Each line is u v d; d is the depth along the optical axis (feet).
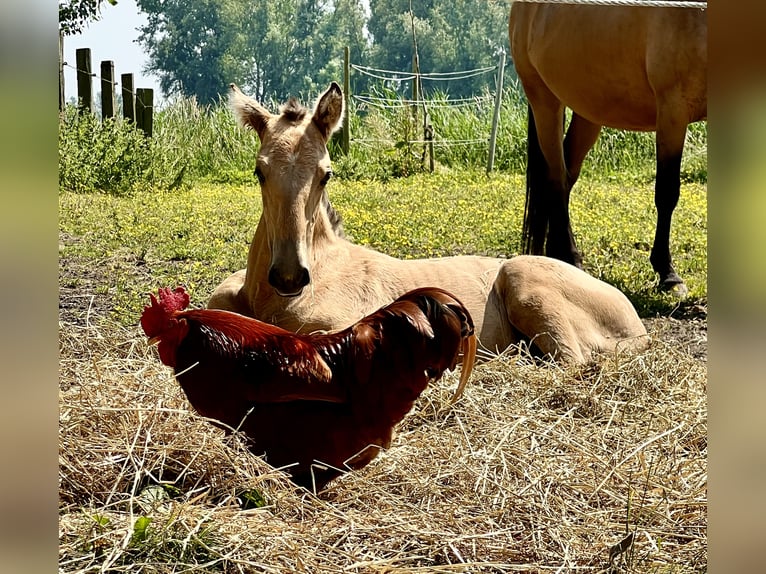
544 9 28.19
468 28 201.87
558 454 11.83
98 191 45.24
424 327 10.23
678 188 24.85
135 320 19.53
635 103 26.78
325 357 10.19
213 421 10.33
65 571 7.61
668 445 12.45
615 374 15.07
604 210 38.11
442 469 11.18
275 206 13.99
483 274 17.07
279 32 195.72
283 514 9.55
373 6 204.03
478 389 14.24
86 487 9.71
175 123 61.26
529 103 29.63
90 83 54.85
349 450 10.27
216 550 8.22
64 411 10.91
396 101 63.00
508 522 9.88
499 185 47.44
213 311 10.26
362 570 8.46
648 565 8.89
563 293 16.58
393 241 29.81
